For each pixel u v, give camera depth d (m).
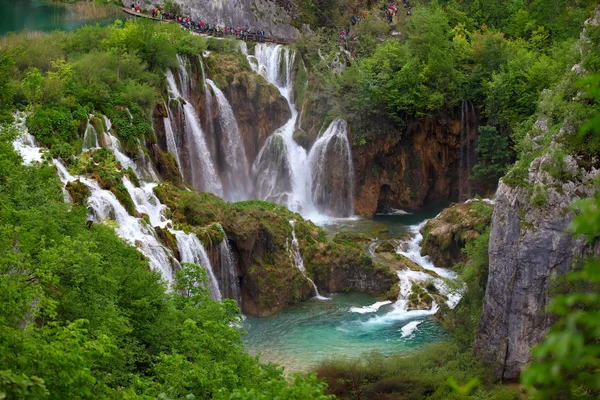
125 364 30.16
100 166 48.84
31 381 15.87
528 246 39.03
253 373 28.00
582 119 38.53
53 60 60.22
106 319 28.72
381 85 72.19
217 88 70.25
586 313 8.02
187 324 29.70
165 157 58.34
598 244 37.28
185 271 37.22
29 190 35.44
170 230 49.03
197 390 25.88
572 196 38.06
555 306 8.63
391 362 41.28
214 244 50.81
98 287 29.62
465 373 39.97
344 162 71.50
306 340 46.50
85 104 54.22
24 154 46.97
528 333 39.81
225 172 71.12
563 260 38.34
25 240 27.17
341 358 43.12
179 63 66.81
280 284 52.53
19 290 21.56
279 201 72.19
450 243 56.75
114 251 35.91
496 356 40.97
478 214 56.44
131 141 55.00
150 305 33.75
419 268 55.91
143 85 59.22
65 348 19.48
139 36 64.19
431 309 50.94
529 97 66.62
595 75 8.95
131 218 47.03
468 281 46.81
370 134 71.31
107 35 66.62
